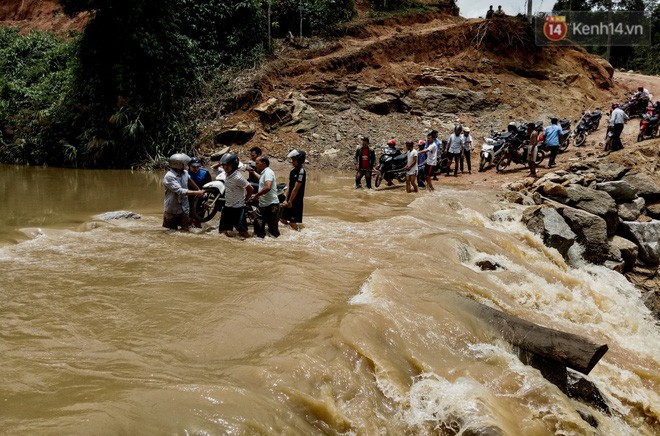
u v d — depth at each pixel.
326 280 5.52
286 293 4.93
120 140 17.20
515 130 15.45
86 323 4.14
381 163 13.69
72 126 17.81
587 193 10.92
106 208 9.95
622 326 6.68
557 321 6.05
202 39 21.41
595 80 24.83
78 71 18.62
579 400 4.36
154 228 8.00
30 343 3.70
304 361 3.52
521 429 3.41
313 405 3.11
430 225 8.85
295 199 8.29
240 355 3.69
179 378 3.20
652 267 10.52
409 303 4.88
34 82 21.75
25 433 2.35
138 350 3.66
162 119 18.08
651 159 13.74
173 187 7.63
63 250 6.48
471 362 4.16
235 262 6.13
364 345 3.88
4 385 2.98
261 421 2.79
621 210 11.39
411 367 3.92
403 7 28.02
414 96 21.30
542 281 7.12
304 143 18.56
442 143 16.02
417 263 6.46
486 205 11.02
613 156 13.84
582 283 7.60
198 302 4.67
